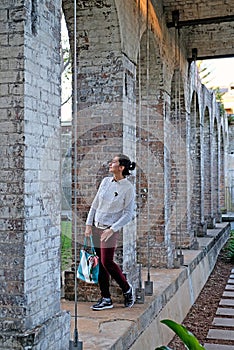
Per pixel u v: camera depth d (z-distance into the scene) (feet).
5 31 10.10
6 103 10.09
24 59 10.00
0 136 10.12
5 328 9.95
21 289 9.96
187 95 30.73
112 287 16.30
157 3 22.61
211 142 44.68
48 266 10.96
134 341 13.98
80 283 16.69
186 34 30.63
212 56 30.96
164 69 23.98
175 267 23.31
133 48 18.07
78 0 16.25
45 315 10.76
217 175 50.98
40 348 10.09
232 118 70.33
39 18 10.58
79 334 12.87
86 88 16.90
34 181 10.37
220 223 49.96
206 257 31.12
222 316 21.12
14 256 10.02
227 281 29.45
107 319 14.28
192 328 19.57
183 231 29.94
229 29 30.01
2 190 10.11
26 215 10.05
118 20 16.25
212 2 24.82
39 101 10.60
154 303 16.65
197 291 25.46
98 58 16.74
